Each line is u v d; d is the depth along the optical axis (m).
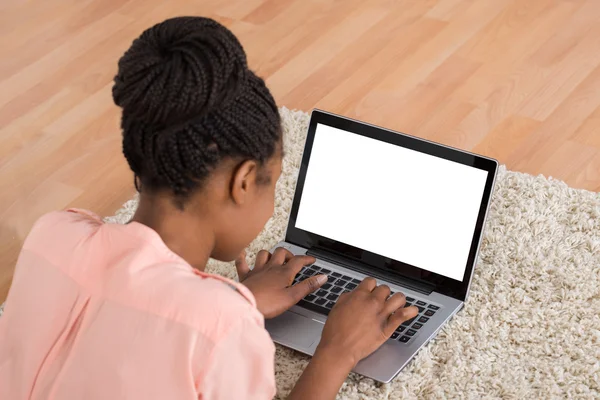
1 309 1.74
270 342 0.90
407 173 1.54
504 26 2.64
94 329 0.87
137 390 0.85
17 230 2.00
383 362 1.38
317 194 1.60
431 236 1.53
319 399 1.18
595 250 1.69
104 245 0.90
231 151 0.88
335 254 1.59
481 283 1.59
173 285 0.86
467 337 1.48
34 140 2.28
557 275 1.62
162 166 0.87
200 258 0.96
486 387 1.39
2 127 2.33
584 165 2.08
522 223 1.75
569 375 1.41
